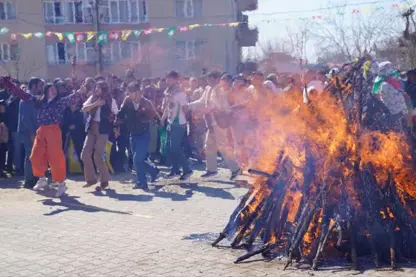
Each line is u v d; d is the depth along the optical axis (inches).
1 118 455.2
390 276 189.8
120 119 372.5
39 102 358.9
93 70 1427.2
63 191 361.1
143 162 377.4
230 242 240.4
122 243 248.7
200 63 1429.6
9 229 281.4
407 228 210.1
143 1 1450.5
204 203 328.2
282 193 228.4
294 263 210.1
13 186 408.5
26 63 1418.6
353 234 207.2
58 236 265.1
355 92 229.6
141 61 1428.4
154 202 335.3
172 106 397.4
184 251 232.7
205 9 1440.7
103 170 375.2
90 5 1434.5
